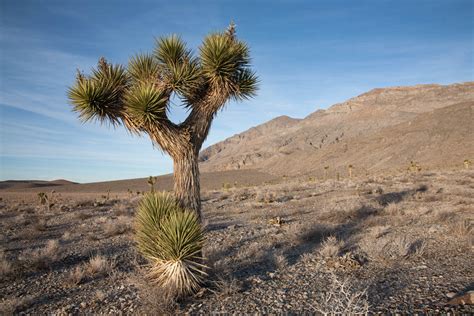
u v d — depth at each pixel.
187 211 6.03
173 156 6.43
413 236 9.45
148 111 5.75
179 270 5.69
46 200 28.16
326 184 30.58
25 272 8.09
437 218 11.55
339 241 9.38
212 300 5.64
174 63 6.45
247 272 7.21
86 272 7.83
